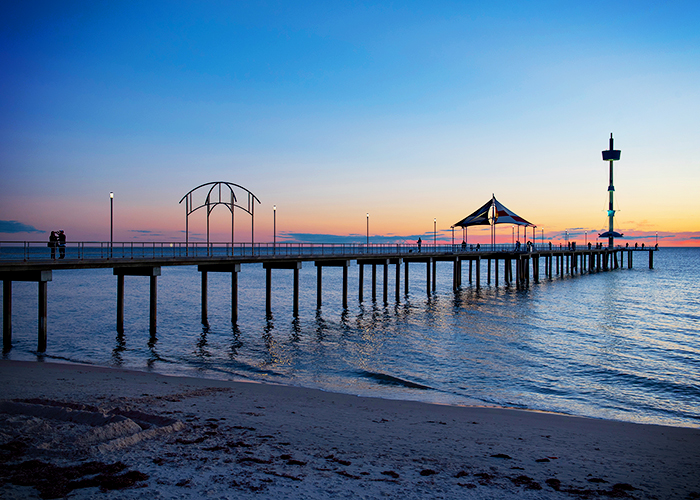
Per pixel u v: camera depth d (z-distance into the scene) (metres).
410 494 6.39
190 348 22.27
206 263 28.45
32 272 20.70
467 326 29.67
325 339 25.19
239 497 5.99
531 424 10.95
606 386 16.47
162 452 7.47
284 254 33.44
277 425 9.57
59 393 11.66
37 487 5.92
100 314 32.97
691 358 21.02
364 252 43.69
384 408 11.91
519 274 58.16
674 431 10.81
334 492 6.31
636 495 6.86
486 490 6.68
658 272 96.12
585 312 36.62
